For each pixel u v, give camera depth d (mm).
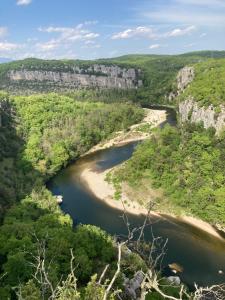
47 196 140500
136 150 175500
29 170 168000
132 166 159625
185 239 115562
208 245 112688
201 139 154125
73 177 172625
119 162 190250
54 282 69500
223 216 122250
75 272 81688
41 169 171250
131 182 152625
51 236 93000
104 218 131375
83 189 157750
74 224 127500
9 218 109000
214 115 172375
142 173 154625
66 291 32750
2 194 126312
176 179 146000
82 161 195750
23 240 90438
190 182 139375
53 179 170875
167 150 157250
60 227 104688
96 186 158875
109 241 98438
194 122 190125
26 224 100875
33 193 135500
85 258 83875
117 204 141250
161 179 148125
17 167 166875
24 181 153625
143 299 30516
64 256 85000
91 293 32969
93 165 187750
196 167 146125
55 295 33594
